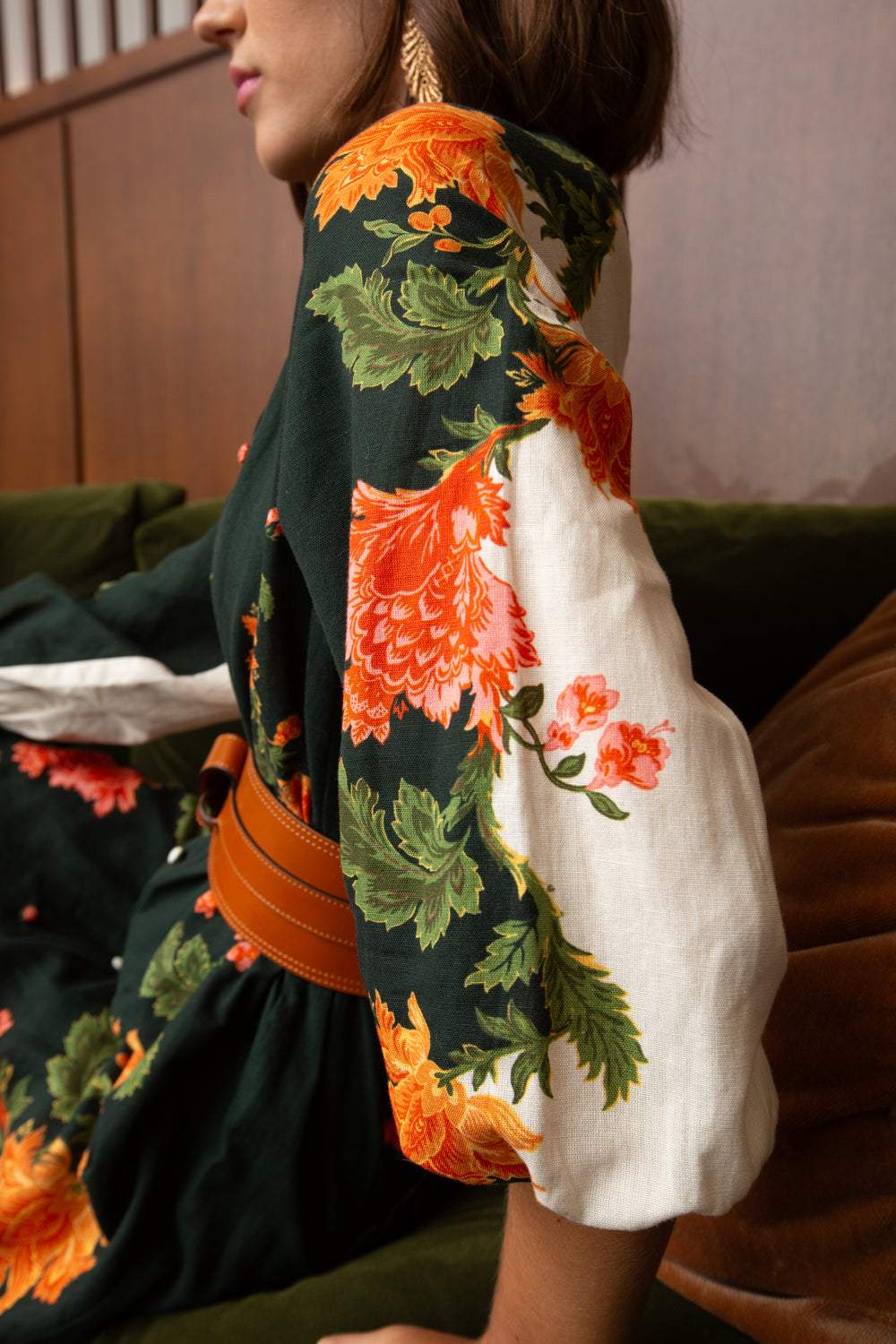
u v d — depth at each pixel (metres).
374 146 0.41
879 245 1.13
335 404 0.40
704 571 0.97
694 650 0.96
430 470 0.36
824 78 1.14
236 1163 0.56
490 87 0.49
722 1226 0.54
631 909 0.32
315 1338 0.53
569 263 0.45
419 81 0.49
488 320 0.37
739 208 1.22
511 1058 0.32
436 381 0.37
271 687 0.49
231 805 0.63
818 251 1.17
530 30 0.49
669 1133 0.32
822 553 0.96
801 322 1.20
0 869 0.83
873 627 0.73
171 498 1.39
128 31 1.98
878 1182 0.48
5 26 2.19
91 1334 0.56
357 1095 0.58
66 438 2.15
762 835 0.33
